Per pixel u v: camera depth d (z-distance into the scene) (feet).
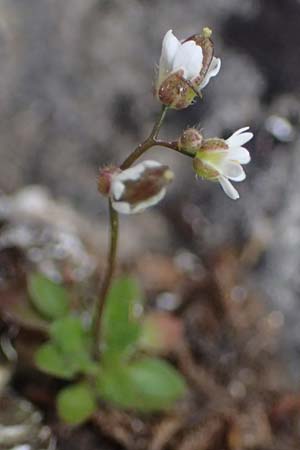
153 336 0.55
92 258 0.60
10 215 0.60
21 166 0.62
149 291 0.60
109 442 0.54
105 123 0.62
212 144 0.46
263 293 0.60
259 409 0.56
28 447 0.53
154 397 0.53
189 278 0.60
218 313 0.59
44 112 0.62
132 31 0.61
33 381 0.55
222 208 0.62
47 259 0.59
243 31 0.61
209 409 0.55
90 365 0.53
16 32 0.61
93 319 0.53
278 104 0.61
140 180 0.44
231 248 0.61
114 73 0.61
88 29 0.61
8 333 0.56
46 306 0.54
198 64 0.46
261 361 0.58
